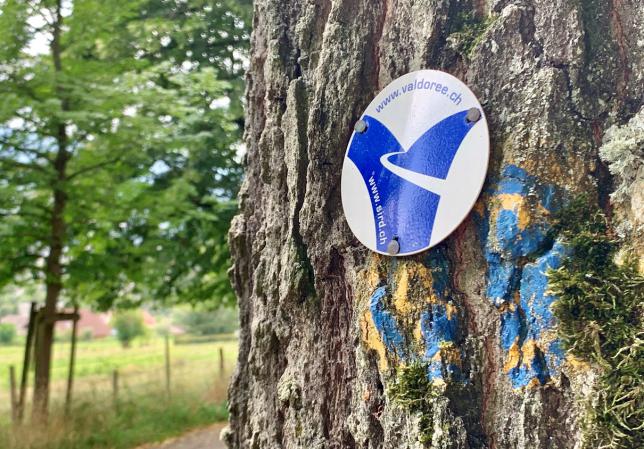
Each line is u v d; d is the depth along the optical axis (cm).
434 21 146
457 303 139
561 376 125
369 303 148
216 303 828
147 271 612
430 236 140
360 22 161
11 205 502
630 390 115
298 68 180
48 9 507
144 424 629
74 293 639
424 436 131
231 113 605
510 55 137
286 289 172
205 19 685
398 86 151
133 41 608
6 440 523
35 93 489
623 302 122
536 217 130
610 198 129
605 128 132
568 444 124
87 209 543
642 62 130
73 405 635
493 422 132
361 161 156
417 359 139
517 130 133
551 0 133
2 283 552
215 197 642
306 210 167
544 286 127
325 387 164
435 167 142
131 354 1792
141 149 537
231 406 217
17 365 1527
